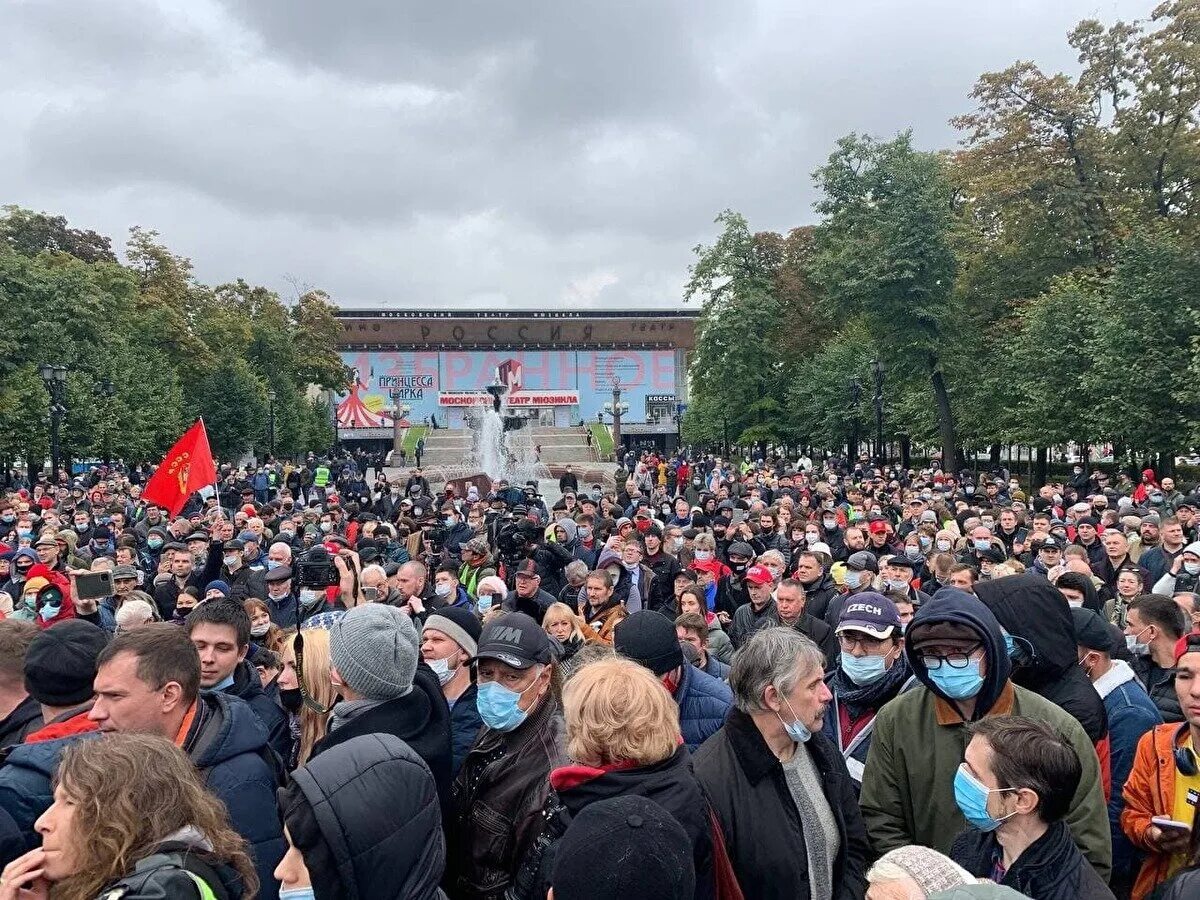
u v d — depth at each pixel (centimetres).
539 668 339
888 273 3284
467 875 326
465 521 1532
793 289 5022
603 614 729
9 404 3022
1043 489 1941
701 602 758
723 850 276
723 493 1902
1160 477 2812
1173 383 2433
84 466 3666
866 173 3569
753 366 4809
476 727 409
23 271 3406
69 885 207
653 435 8606
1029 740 261
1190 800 344
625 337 8781
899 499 2041
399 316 8462
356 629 325
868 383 4162
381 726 320
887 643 395
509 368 8438
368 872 226
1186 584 845
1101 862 303
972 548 1095
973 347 3403
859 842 311
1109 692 408
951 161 3872
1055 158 3366
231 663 395
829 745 315
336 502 1792
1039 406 2945
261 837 280
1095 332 2642
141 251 4941
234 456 4956
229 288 6306
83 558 984
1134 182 3238
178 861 208
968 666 312
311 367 6519
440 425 8144
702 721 413
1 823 254
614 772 262
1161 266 2530
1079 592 584
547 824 304
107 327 3778
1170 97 3097
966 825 317
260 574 895
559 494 3534
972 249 3550
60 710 329
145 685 280
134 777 216
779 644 294
